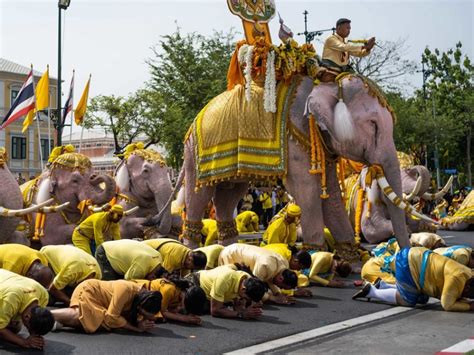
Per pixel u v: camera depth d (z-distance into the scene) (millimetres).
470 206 19828
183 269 8641
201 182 11086
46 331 5961
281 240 10266
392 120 10148
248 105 10602
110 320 6625
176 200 14680
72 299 6762
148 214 13945
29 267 7121
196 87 31797
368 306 8195
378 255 9672
